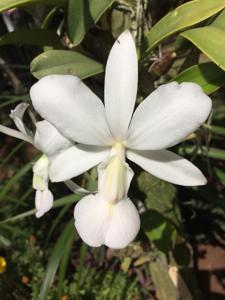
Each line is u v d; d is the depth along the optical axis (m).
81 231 0.13
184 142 0.25
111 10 0.17
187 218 0.31
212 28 0.15
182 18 0.15
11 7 0.15
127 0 0.17
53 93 0.13
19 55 0.28
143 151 0.14
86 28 0.16
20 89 0.31
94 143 0.14
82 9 0.16
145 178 0.22
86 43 0.18
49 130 0.14
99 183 0.14
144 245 0.26
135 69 0.13
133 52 0.13
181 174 0.14
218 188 0.30
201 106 0.12
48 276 0.22
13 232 0.29
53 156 0.14
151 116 0.13
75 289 0.27
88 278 0.28
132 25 0.17
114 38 0.18
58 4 0.16
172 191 0.23
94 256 0.29
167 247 0.21
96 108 0.13
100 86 0.19
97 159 0.14
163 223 0.21
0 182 0.31
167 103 0.13
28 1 0.15
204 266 0.31
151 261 0.26
